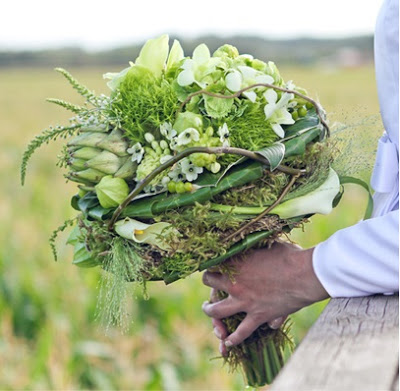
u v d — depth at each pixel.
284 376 1.37
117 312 2.04
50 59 101.06
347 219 9.21
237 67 2.00
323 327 1.65
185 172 1.94
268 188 2.00
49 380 4.95
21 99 50.94
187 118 1.93
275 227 2.07
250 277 2.15
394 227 1.87
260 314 2.20
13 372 5.11
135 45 95.94
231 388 4.86
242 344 2.51
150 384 5.34
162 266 2.08
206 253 2.06
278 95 2.03
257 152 1.94
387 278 1.87
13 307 6.82
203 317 6.73
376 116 2.17
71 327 6.18
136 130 1.97
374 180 2.19
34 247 8.37
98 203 2.06
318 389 1.31
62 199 12.23
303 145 2.00
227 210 1.99
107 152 1.97
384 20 2.08
